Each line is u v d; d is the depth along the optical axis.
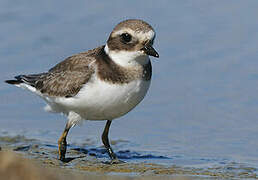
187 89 15.85
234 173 10.97
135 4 20.66
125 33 11.00
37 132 13.92
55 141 13.39
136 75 11.14
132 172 10.88
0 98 15.67
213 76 16.36
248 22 19.27
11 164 8.66
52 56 17.58
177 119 14.45
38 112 15.12
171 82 16.23
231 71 16.55
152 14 19.92
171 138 13.49
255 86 15.72
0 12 20.11
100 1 20.95
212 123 14.15
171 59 17.33
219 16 19.78
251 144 12.96
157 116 14.66
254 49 17.58
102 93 11.16
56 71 12.22
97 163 11.59
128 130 14.03
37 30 19.20
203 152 12.55
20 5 20.58
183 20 19.55
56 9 20.42
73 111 11.91
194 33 18.77
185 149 12.77
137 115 14.74
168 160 11.98
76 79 11.49
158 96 15.62
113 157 12.20
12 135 13.59
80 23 19.55
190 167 11.38
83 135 13.95
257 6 20.34
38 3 20.78
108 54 11.27
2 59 17.38
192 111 14.77
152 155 12.38
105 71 11.13
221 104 15.01
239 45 17.88
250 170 11.22
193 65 16.98
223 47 17.83
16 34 18.94
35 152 12.38
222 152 12.52
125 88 11.11
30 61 17.30
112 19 19.62
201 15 19.89
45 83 12.30
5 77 16.44
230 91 15.59
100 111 11.51
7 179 8.43
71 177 10.15
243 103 14.97
